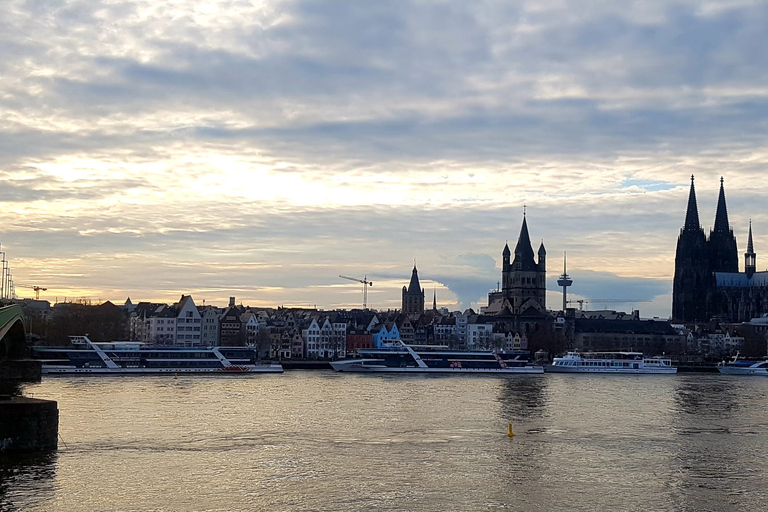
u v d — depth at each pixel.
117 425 157.38
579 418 181.12
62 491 109.12
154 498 107.94
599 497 112.69
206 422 164.12
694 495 114.38
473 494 112.56
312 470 123.81
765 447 147.00
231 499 108.38
